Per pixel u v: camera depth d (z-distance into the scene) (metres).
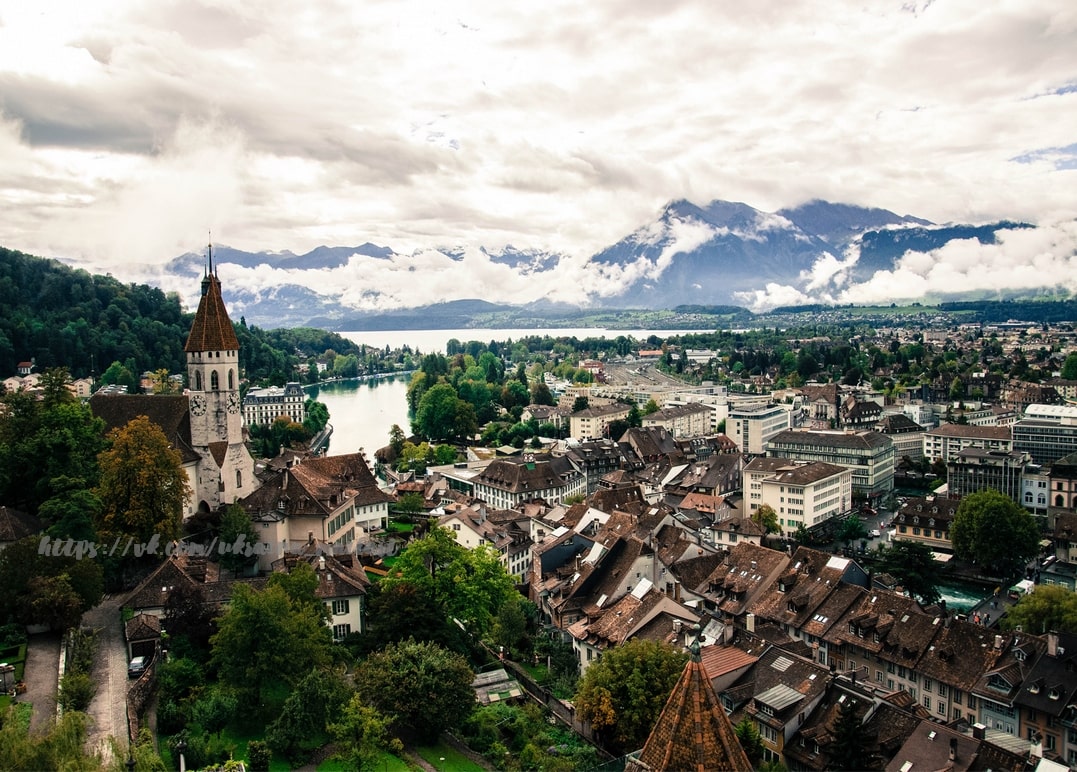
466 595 128.25
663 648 99.19
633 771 35.38
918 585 163.62
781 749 90.75
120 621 111.44
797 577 135.25
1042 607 129.88
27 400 140.75
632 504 182.88
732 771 33.50
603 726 94.69
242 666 93.06
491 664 122.00
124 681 94.00
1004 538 189.25
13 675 90.25
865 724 87.06
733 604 136.88
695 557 150.25
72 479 124.50
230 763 75.69
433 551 131.00
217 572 130.25
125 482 128.12
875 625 120.00
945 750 78.62
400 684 95.69
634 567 134.00
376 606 117.94
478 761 93.19
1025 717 102.19
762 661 101.81
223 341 157.38
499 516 196.62
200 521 147.50
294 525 146.75
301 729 87.00
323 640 105.44
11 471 131.25
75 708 82.44
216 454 156.75
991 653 109.50
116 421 157.00
